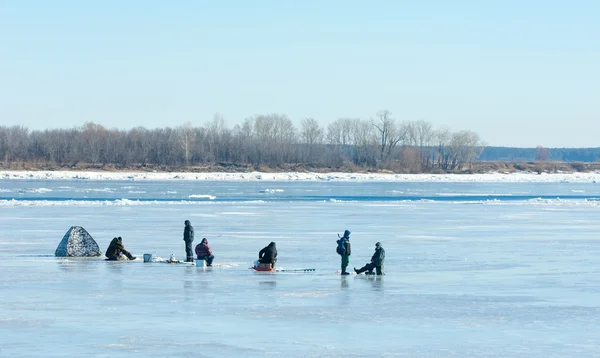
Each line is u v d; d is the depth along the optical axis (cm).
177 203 11756
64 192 14838
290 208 10962
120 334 3034
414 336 3053
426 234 7225
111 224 7944
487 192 17912
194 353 2762
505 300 3822
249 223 8325
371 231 7506
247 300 3772
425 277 4575
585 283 4353
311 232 7338
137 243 6278
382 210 10744
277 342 2936
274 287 4172
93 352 2759
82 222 8125
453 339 3011
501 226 8200
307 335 3053
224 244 6288
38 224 7844
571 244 6400
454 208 11356
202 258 4972
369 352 2802
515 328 3206
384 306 3650
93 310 3500
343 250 4634
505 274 4703
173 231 7238
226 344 2897
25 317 3338
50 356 2702
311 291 4053
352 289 4125
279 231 7419
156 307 3581
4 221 8162
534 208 11488
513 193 17525
